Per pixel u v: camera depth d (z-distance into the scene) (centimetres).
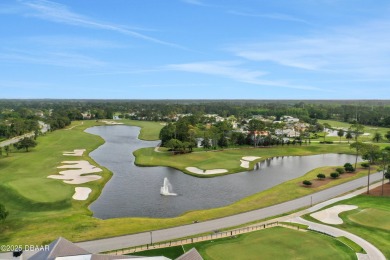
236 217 7788
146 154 15688
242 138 18788
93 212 8356
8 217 7594
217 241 6462
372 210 8256
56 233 6675
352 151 17700
